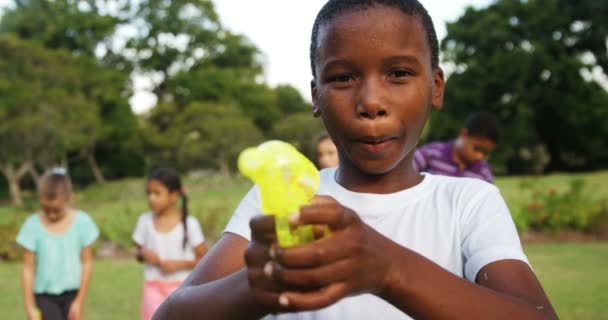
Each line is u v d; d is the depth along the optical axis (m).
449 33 38.25
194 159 37.09
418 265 0.96
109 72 40.81
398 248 0.96
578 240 12.35
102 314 6.75
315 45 1.37
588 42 38.41
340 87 1.25
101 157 45.09
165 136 38.62
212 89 45.25
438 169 5.04
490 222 1.38
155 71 48.34
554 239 12.40
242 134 36.44
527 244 11.96
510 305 1.03
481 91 37.31
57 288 4.82
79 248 4.94
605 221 12.78
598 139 38.97
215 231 13.37
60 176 4.97
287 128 37.12
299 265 0.80
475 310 0.98
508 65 36.12
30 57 31.33
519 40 38.19
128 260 11.71
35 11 42.47
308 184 0.84
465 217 1.43
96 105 38.00
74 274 4.88
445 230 1.43
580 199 13.39
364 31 1.22
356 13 1.23
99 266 10.78
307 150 37.19
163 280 4.81
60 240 4.86
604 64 39.31
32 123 29.59
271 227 0.83
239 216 1.50
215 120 36.66
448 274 0.99
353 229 0.85
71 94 33.78
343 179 1.57
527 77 36.34
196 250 4.92
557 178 29.12
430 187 1.53
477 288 1.02
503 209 1.43
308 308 0.82
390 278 0.92
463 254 1.39
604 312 6.12
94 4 45.59
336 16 1.26
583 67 36.56
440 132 38.16
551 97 37.34
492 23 37.00
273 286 0.84
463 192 1.48
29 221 4.91
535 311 1.07
